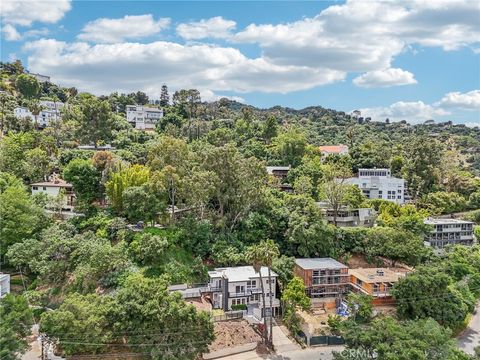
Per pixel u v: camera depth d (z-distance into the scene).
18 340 40.41
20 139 93.12
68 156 89.75
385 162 111.19
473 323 62.84
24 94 145.50
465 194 108.88
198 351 43.78
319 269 61.34
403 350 40.50
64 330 41.62
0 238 61.12
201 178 64.75
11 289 57.72
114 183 68.12
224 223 67.62
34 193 75.50
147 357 43.56
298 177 93.44
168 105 175.75
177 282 58.53
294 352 50.94
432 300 57.06
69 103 148.62
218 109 176.00
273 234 70.19
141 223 68.06
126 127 127.19
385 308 60.12
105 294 52.28
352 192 85.88
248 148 116.56
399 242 70.94
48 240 57.88
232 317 55.59
